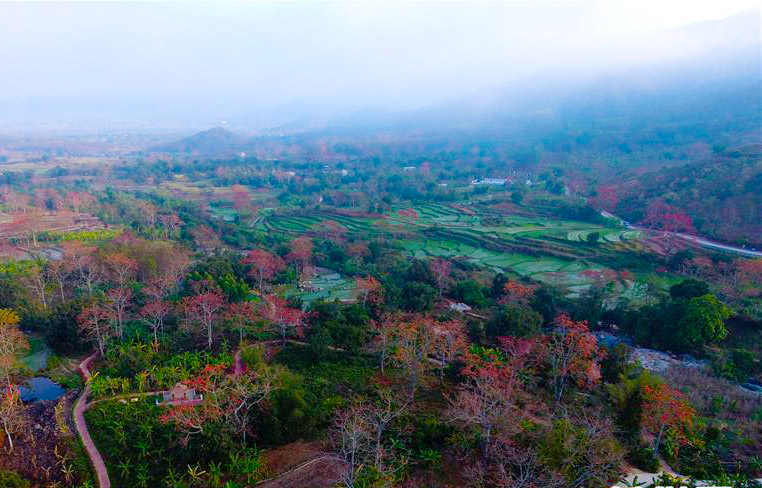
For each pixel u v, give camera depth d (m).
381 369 49.38
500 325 56.41
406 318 60.81
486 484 33.50
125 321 57.28
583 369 46.88
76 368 49.09
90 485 32.47
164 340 53.62
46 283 73.88
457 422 38.53
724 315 58.56
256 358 47.72
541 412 42.50
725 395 47.88
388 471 33.09
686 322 58.56
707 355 57.72
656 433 40.50
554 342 51.28
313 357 50.78
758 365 54.53
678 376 51.75
